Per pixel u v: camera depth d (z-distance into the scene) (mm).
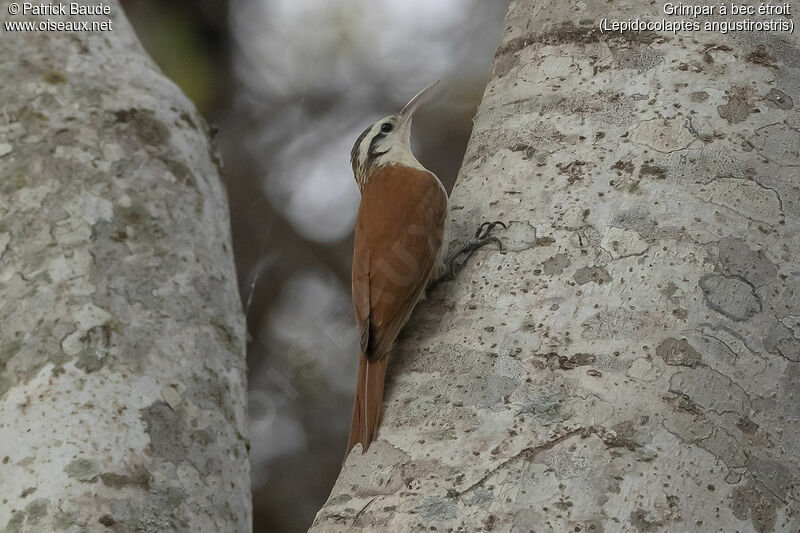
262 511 12688
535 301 5844
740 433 5270
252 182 13156
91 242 7070
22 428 6398
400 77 13117
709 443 5215
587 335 5594
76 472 6277
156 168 7574
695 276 5602
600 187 6047
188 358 7031
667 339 5453
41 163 7293
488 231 6289
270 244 13211
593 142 6230
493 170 6551
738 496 5125
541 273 5930
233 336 7512
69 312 6789
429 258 6676
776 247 5734
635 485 5113
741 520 5082
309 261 13289
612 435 5254
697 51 6309
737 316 5527
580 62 6562
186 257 7398
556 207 6113
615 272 5723
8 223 7090
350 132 13203
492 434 5469
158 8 13031
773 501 5180
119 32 8234
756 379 5406
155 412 6688
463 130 12938
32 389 6531
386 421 5949
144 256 7199
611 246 5801
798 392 5453
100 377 6641
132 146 7559
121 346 6801
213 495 6730
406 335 6379
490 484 5289
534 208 6188
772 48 6309
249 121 13289
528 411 5461
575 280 5801
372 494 5613
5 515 6160
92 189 7258
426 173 7863
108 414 6527
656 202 5859
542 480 5223
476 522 5199
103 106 7629
